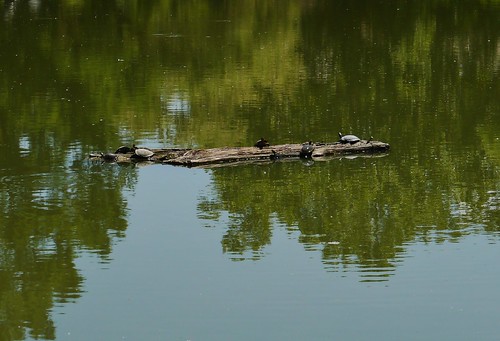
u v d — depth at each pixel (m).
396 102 51.97
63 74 60.50
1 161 40.81
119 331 25.61
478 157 41.59
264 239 32.16
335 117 48.66
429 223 33.81
